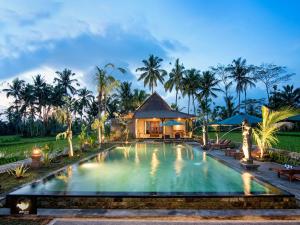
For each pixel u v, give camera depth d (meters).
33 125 77.50
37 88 79.88
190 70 59.81
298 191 8.04
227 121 21.84
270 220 5.75
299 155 15.27
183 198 6.76
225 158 16.17
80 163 14.43
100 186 9.42
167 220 5.79
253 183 9.32
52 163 15.04
